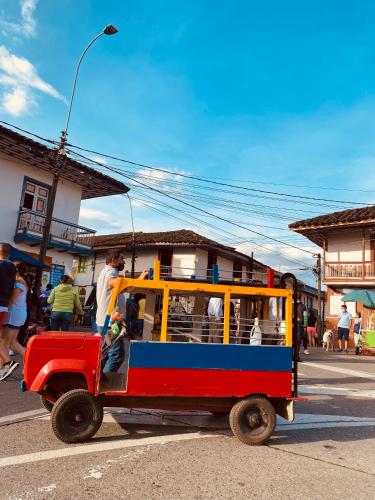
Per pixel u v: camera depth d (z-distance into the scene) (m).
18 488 3.22
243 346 4.73
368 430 5.47
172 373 4.55
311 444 4.76
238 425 4.57
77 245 20.20
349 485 3.62
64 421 4.31
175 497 3.20
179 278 5.11
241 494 3.32
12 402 5.81
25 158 18.17
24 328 10.07
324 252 26.20
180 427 5.13
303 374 9.99
